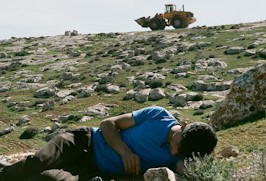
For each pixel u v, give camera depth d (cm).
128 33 14250
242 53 8244
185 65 7888
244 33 10512
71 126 5466
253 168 618
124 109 6066
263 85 1823
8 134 5291
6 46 13912
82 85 7988
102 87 7269
